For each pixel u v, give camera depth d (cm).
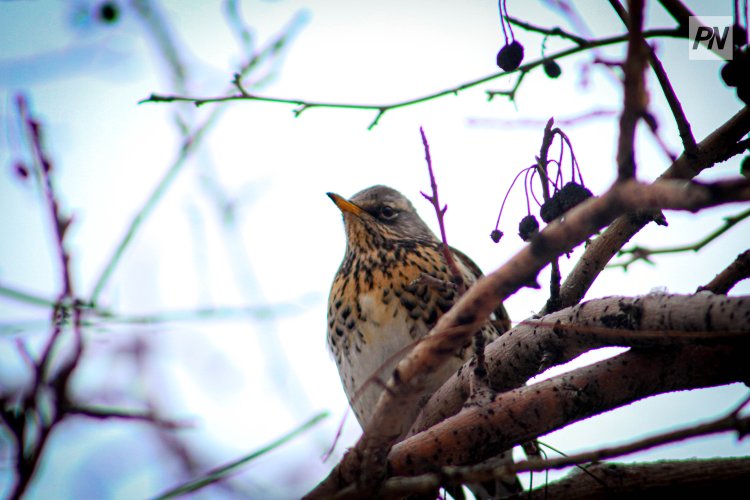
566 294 1023
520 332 940
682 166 921
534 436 895
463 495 1184
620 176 596
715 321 773
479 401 895
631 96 589
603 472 991
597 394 881
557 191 842
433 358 735
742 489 958
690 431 650
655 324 816
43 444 730
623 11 875
